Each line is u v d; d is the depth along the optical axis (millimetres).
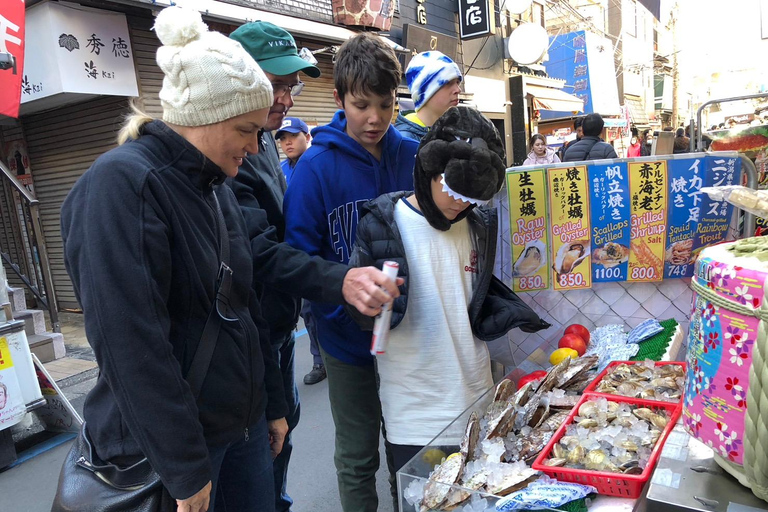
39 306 6508
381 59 1693
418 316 1484
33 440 3484
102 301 1072
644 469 1155
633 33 22172
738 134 3383
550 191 1944
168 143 1241
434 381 1492
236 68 1181
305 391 3898
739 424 922
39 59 4531
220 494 1612
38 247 4777
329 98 7766
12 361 3098
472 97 10922
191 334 1281
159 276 1153
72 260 1125
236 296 1423
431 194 1401
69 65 4508
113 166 1135
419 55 2373
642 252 1939
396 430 1549
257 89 1215
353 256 1532
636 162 1868
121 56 4883
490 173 1287
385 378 1567
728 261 953
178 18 1188
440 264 1480
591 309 2061
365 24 7801
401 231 1494
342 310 1791
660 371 1604
